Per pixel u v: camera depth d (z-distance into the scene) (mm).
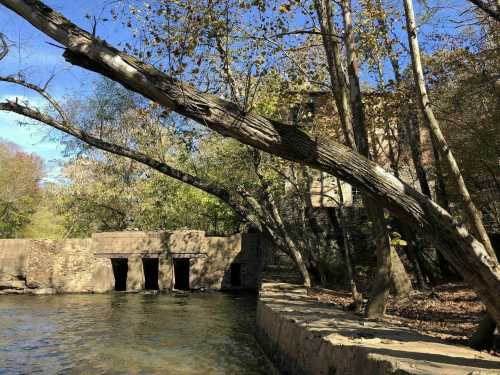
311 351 9258
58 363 13375
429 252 22984
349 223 25609
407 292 17234
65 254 33969
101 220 42094
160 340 16578
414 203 5734
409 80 17953
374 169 5719
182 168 23062
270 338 13312
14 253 34438
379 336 8820
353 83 12148
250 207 20406
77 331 18531
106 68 5277
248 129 5430
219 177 22844
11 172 53094
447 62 16328
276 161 20328
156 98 5363
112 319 21375
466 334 10219
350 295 17719
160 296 30391
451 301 15656
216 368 12641
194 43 10820
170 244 33281
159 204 35375
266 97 17516
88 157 37219
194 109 5328
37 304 27203
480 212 21844
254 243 32406
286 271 26688
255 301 27375
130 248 33844
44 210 56688
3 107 11266
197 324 19844
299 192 21250
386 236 11945
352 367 7234
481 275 5789
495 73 15109
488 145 16766
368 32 16562
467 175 19000
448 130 18641
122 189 37125
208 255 32688
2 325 20078
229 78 15461
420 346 7770
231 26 14273
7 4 5316
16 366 13062
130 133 20844
